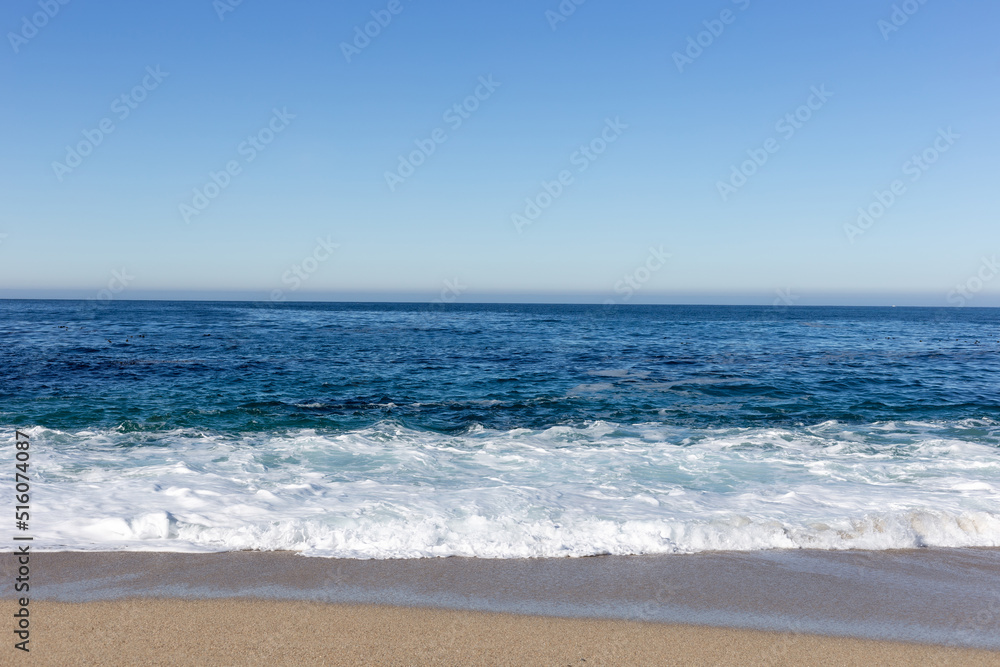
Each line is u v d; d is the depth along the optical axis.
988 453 10.88
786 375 21.86
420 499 7.75
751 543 6.53
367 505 7.39
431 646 4.41
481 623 4.76
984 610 5.16
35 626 4.51
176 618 4.70
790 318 96.69
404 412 14.76
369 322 62.66
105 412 13.88
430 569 5.76
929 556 6.36
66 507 7.17
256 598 5.07
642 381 20.19
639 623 4.82
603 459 10.30
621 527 6.63
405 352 29.39
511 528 6.55
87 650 4.22
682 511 7.45
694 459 10.33
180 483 8.34
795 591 5.46
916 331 56.84
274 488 8.14
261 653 4.25
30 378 18.73
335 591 5.24
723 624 4.84
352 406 15.38
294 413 14.27
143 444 10.91
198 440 11.30
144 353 26.81
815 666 4.30
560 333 45.88
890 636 4.72
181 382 18.66
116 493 7.76
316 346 32.06
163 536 6.39
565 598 5.22
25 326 43.81
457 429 12.97
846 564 6.10
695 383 19.66
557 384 19.45
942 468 9.80
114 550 6.00
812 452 10.92
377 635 4.54
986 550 6.53
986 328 65.44
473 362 25.39
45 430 11.68
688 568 5.93
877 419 14.18
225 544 6.21
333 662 4.16
